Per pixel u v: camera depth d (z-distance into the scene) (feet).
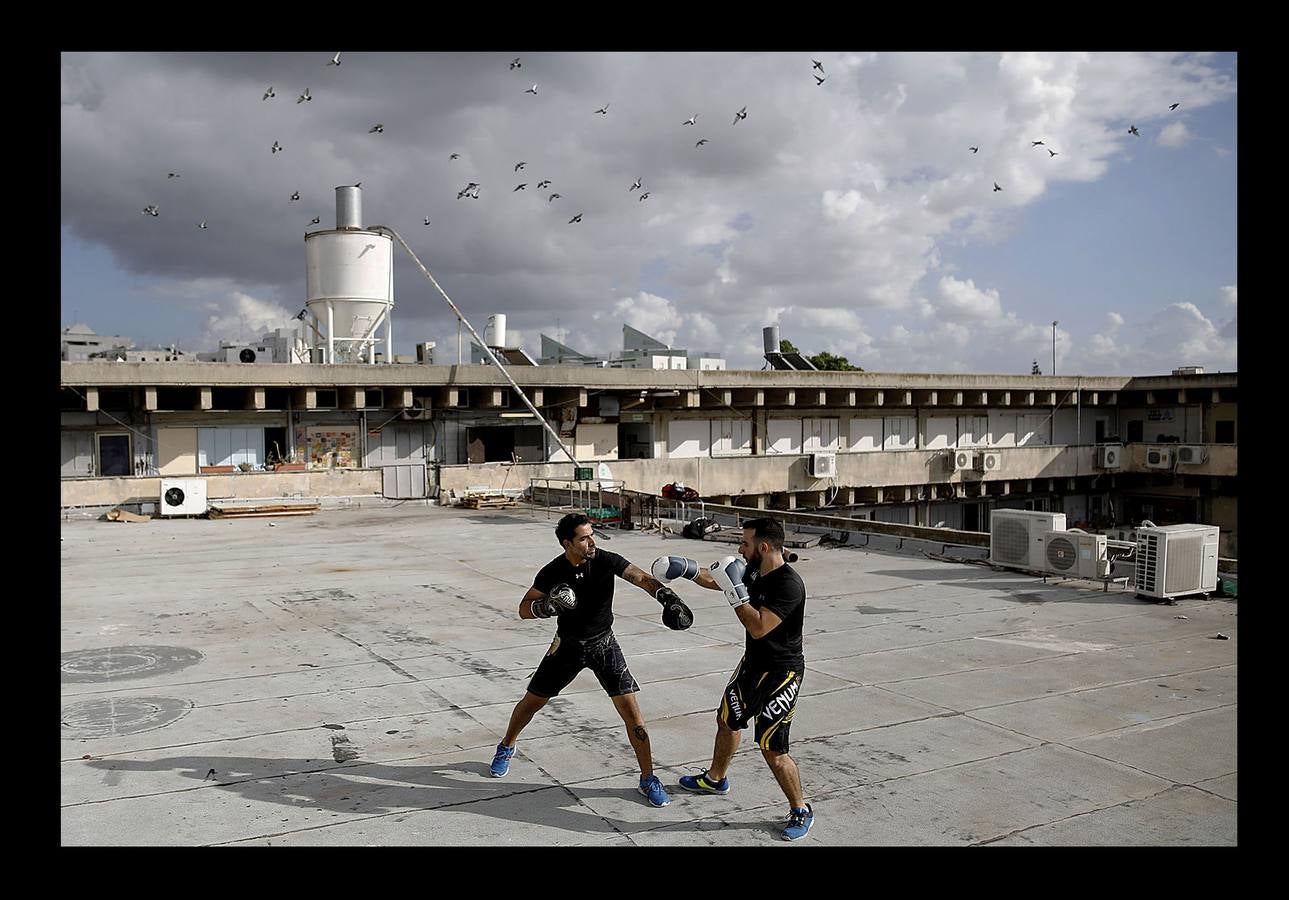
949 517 128.16
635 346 149.59
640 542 63.57
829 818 18.16
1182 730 23.35
